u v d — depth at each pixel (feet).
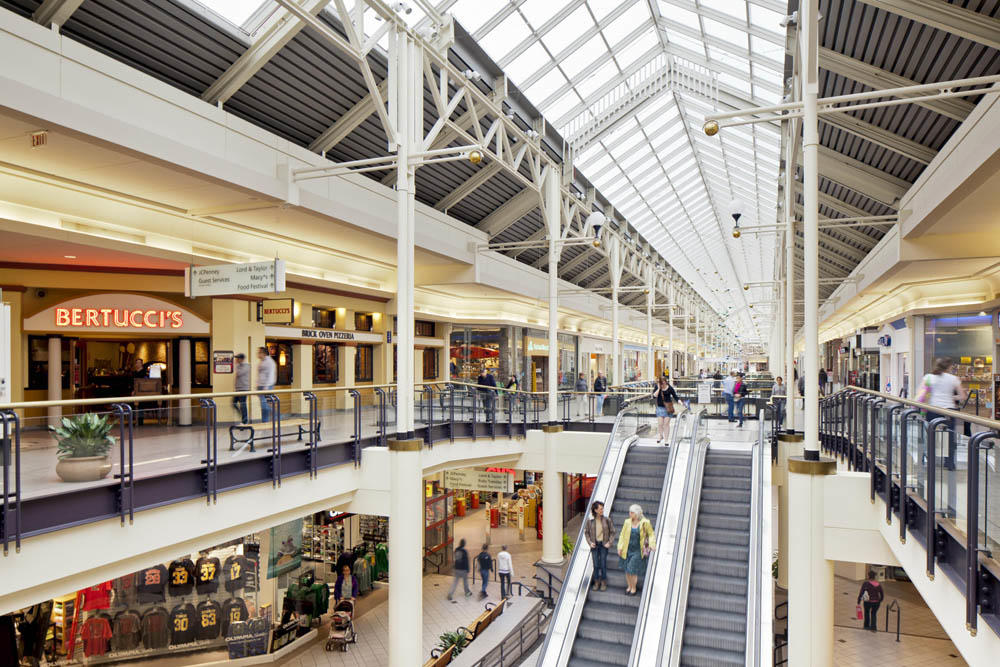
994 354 50.60
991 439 13.97
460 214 61.21
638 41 51.88
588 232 67.10
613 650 30.25
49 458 19.85
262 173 33.17
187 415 24.50
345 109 40.22
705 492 37.86
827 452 42.22
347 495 34.53
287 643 39.60
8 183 28.78
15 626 32.94
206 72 32.71
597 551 33.24
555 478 51.96
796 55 35.78
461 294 70.49
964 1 25.95
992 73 29.76
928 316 57.67
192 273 33.96
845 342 110.01
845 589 54.39
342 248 48.01
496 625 42.86
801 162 46.34
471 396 48.42
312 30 33.81
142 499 22.68
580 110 56.70
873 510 27.55
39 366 40.32
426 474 42.83
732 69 50.72
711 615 30.04
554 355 53.26
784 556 46.03
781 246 64.23
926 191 31.99
